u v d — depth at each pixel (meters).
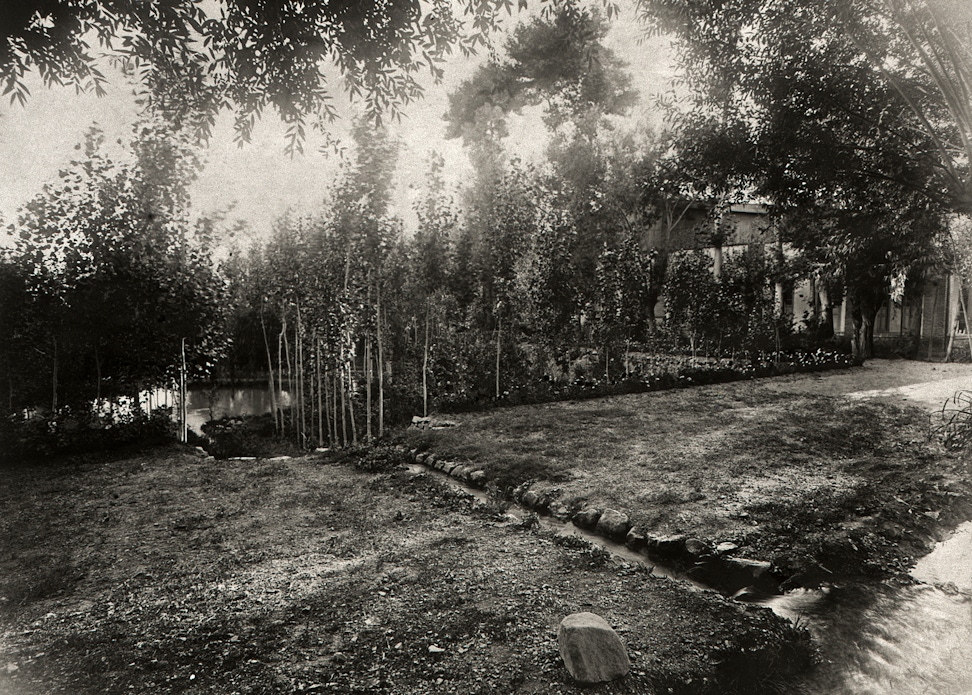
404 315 13.59
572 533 5.50
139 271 9.76
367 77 5.55
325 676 3.16
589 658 3.10
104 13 4.75
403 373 14.10
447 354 13.46
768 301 18.25
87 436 9.72
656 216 15.98
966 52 6.75
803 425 9.24
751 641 3.50
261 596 4.15
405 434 9.90
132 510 6.36
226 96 5.44
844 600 4.14
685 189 9.57
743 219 19.80
